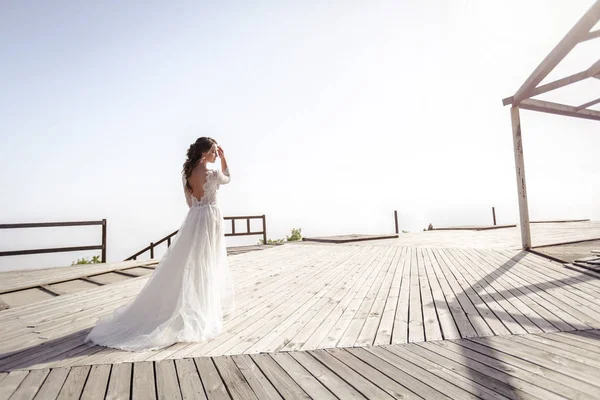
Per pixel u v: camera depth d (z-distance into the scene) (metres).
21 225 7.54
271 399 1.72
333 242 11.74
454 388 1.78
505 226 16.41
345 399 1.70
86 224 8.30
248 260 7.82
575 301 3.38
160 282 2.86
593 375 1.87
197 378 1.99
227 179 3.24
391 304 3.58
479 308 3.30
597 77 5.96
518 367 2.00
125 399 1.76
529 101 7.01
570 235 10.05
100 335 2.71
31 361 2.31
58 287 5.40
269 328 2.93
